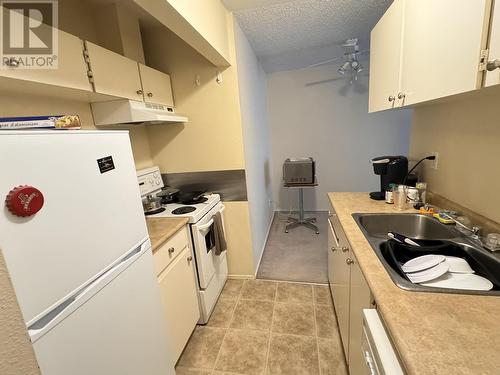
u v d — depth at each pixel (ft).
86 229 2.54
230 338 5.64
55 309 2.20
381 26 5.04
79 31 5.01
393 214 4.71
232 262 7.88
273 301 6.77
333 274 5.97
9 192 1.86
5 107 3.76
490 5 2.24
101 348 2.66
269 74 12.32
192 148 7.22
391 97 4.51
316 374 4.68
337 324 5.83
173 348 4.73
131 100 5.17
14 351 1.78
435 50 3.13
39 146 2.11
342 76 11.65
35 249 2.03
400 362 2.04
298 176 10.82
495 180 3.53
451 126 4.55
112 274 2.84
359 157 12.41
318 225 11.73
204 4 4.71
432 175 5.27
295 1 5.95
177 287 4.94
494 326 2.04
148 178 6.75
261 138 10.36
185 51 6.63
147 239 3.60
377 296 2.48
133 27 5.69
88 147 2.62
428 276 2.95
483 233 3.65
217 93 6.76
